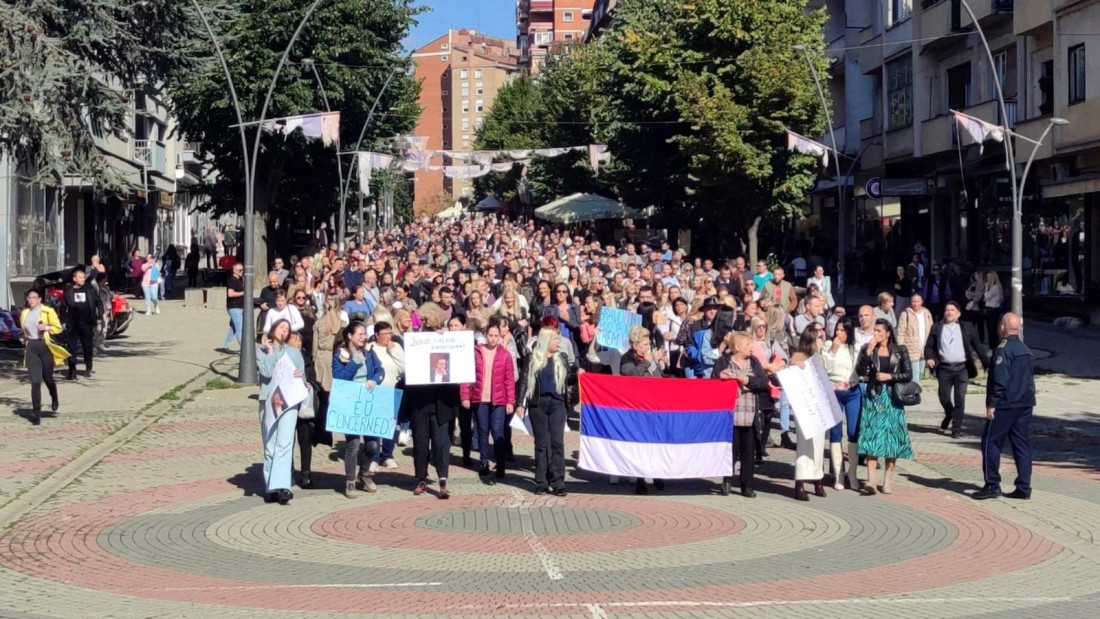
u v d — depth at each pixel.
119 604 9.63
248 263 25.08
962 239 43.06
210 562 11.11
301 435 14.84
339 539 12.05
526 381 14.50
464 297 24.34
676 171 50.91
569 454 17.41
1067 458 17.12
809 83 44.91
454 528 12.53
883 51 48.78
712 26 45.56
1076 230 35.06
